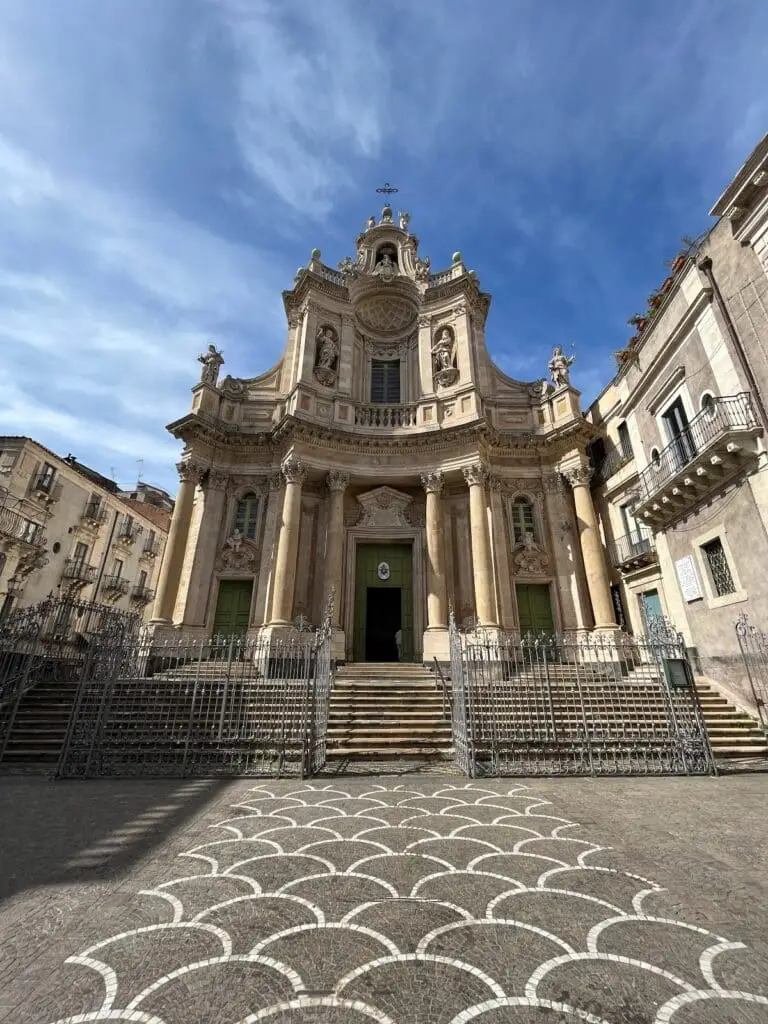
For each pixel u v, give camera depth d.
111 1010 2.53
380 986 2.73
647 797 7.19
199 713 10.37
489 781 8.27
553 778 8.53
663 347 15.49
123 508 35.06
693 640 14.52
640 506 15.96
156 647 12.84
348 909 3.67
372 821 5.95
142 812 6.27
